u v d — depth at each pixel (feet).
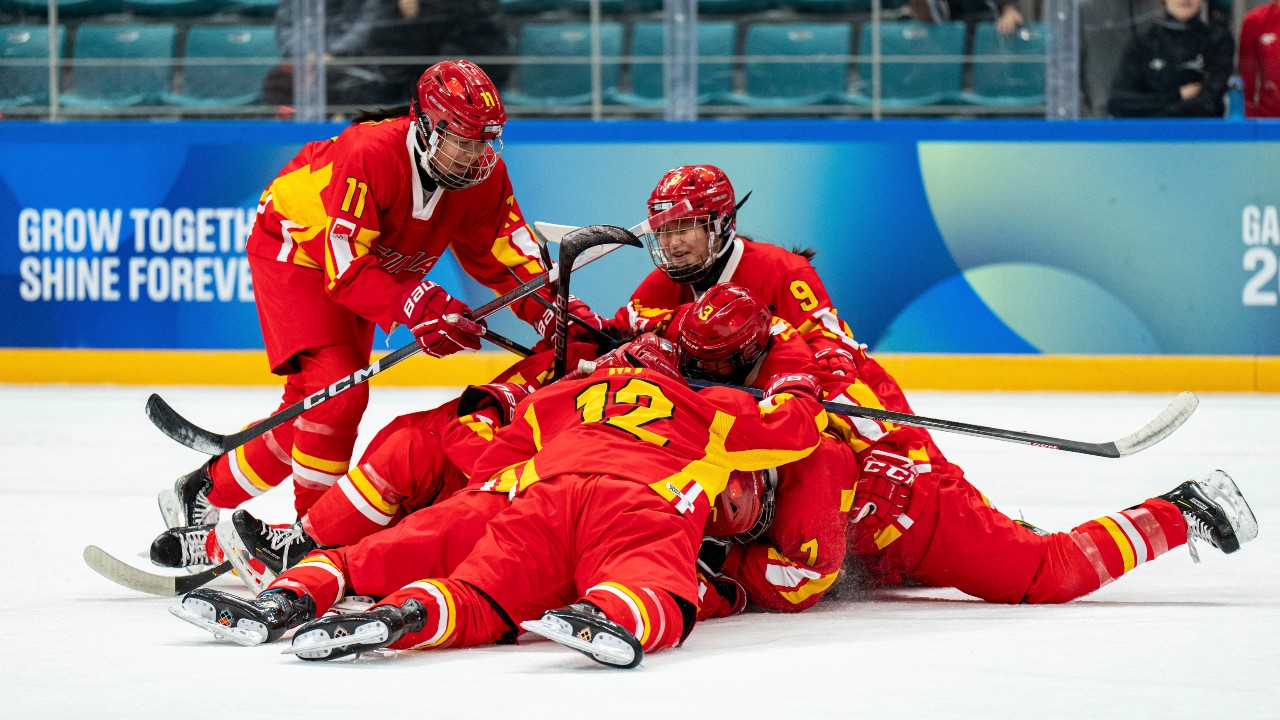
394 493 33.40
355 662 28.02
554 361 35.60
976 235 86.22
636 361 33.65
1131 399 83.41
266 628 28.91
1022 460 63.46
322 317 39.91
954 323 86.53
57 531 45.65
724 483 30.89
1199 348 86.53
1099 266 86.33
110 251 89.15
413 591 28.25
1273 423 74.43
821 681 26.22
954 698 24.89
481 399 34.32
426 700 24.75
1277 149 86.07
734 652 29.04
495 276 43.32
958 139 86.02
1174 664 27.55
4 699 24.94
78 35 90.89
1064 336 86.53
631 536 29.01
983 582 34.68
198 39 90.22
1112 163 86.02
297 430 39.52
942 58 89.66
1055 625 31.83
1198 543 43.96
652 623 27.71
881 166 86.22
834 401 34.96
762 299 39.11
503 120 38.34
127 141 88.48
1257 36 87.40
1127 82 88.33
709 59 90.89
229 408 78.23
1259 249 86.33
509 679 26.43
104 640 30.27
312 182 40.09
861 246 86.48
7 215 89.76
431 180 39.75
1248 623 31.91
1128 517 34.99
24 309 89.97
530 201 87.40
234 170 88.02
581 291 86.22
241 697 25.00
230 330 88.63
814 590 33.68
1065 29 88.53
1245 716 23.66
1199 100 88.33
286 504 51.65
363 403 39.93
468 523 30.48
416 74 89.30
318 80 89.66
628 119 89.61
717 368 34.37
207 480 41.01
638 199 86.94
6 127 89.45
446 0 88.99
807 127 86.33
